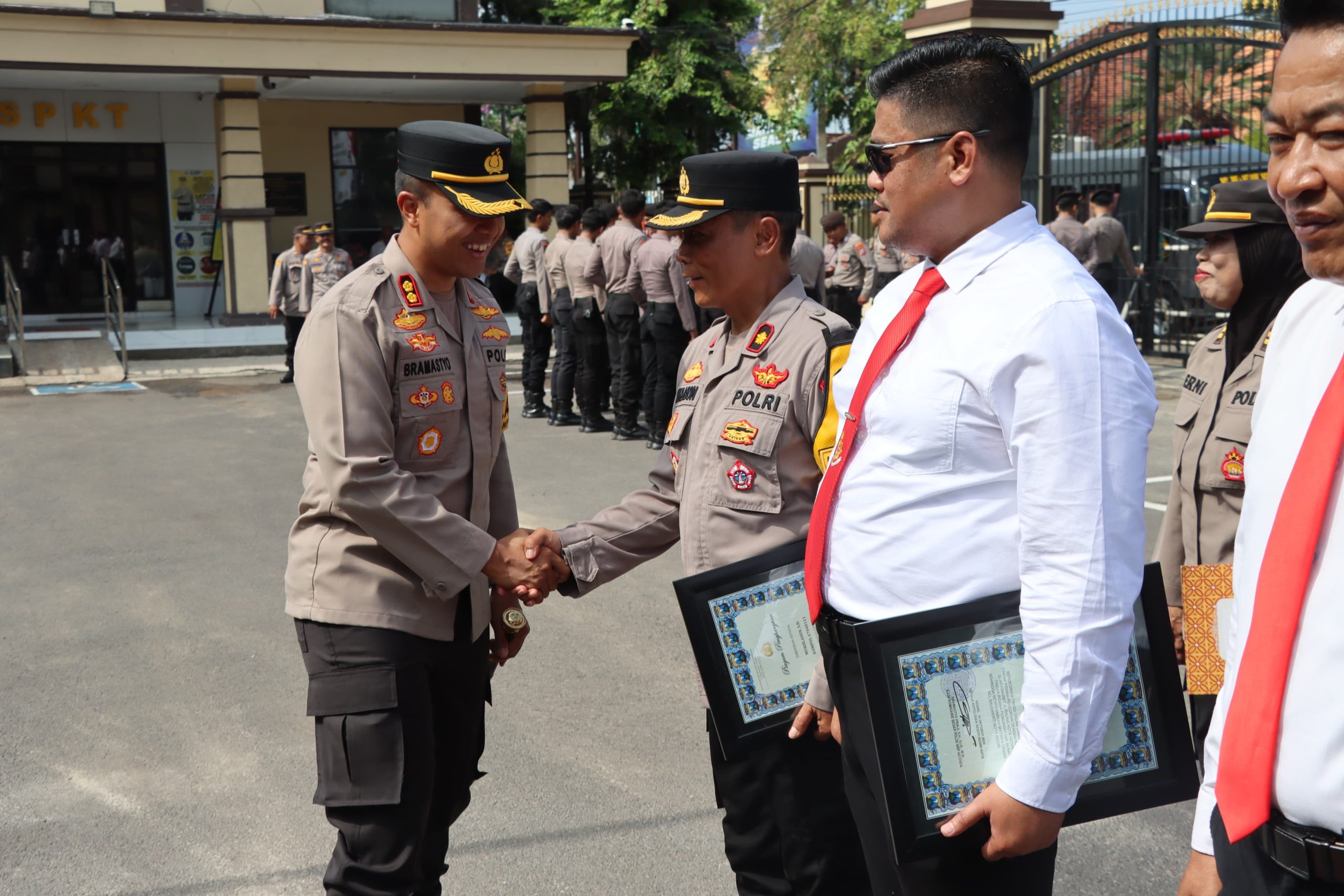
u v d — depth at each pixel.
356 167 20.69
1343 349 1.34
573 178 26.14
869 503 1.79
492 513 2.70
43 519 6.86
